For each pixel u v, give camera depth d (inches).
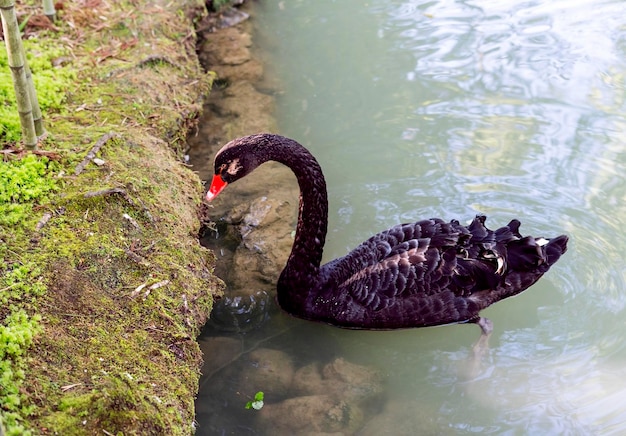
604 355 185.2
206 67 305.0
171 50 280.4
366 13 340.8
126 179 203.0
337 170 248.4
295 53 313.7
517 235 200.2
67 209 188.5
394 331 199.3
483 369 185.8
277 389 179.6
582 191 233.8
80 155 205.2
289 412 171.8
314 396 176.6
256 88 292.0
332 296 199.2
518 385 179.8
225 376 182.7
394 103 277.9
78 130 219.6
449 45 309.7
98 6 285.3
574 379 179.5
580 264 212.2
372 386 180.5
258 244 225.1
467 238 191.3
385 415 172.7
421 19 331.0
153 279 182.7
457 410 174.2
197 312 188.7
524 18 323.0
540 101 272.5
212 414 171.6
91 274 175.6
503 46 304.8
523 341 193.2
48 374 146.3
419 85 286.2
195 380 171.9
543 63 292.2
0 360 143.3
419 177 243.3
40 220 182.9
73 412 138.5
